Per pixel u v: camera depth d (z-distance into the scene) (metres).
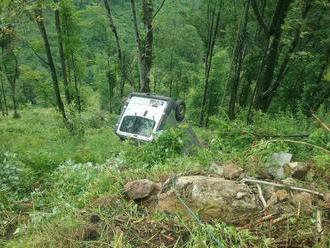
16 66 41.31
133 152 7.59
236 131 6.84
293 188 4.70
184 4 29.41
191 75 39.91
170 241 4.14
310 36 20.08
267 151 5.56
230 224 4.27
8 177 6.98
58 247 4.30
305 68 21.19
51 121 32.28
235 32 25.59
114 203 4.84
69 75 30.91
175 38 35.88
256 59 23.14
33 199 6.19
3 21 14.59
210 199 4.46
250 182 4.85
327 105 21.86
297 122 10.31
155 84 38.19
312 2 16.77
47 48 22.86
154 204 4.82
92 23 32.69
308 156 5.79
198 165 5.56
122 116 13.52
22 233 4.91
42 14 21.75
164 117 13.07
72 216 4.76
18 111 48.75
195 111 34.72
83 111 31.80
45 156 8.42
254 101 16.50
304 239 3.99
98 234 4.38
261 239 3.98
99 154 10.01
